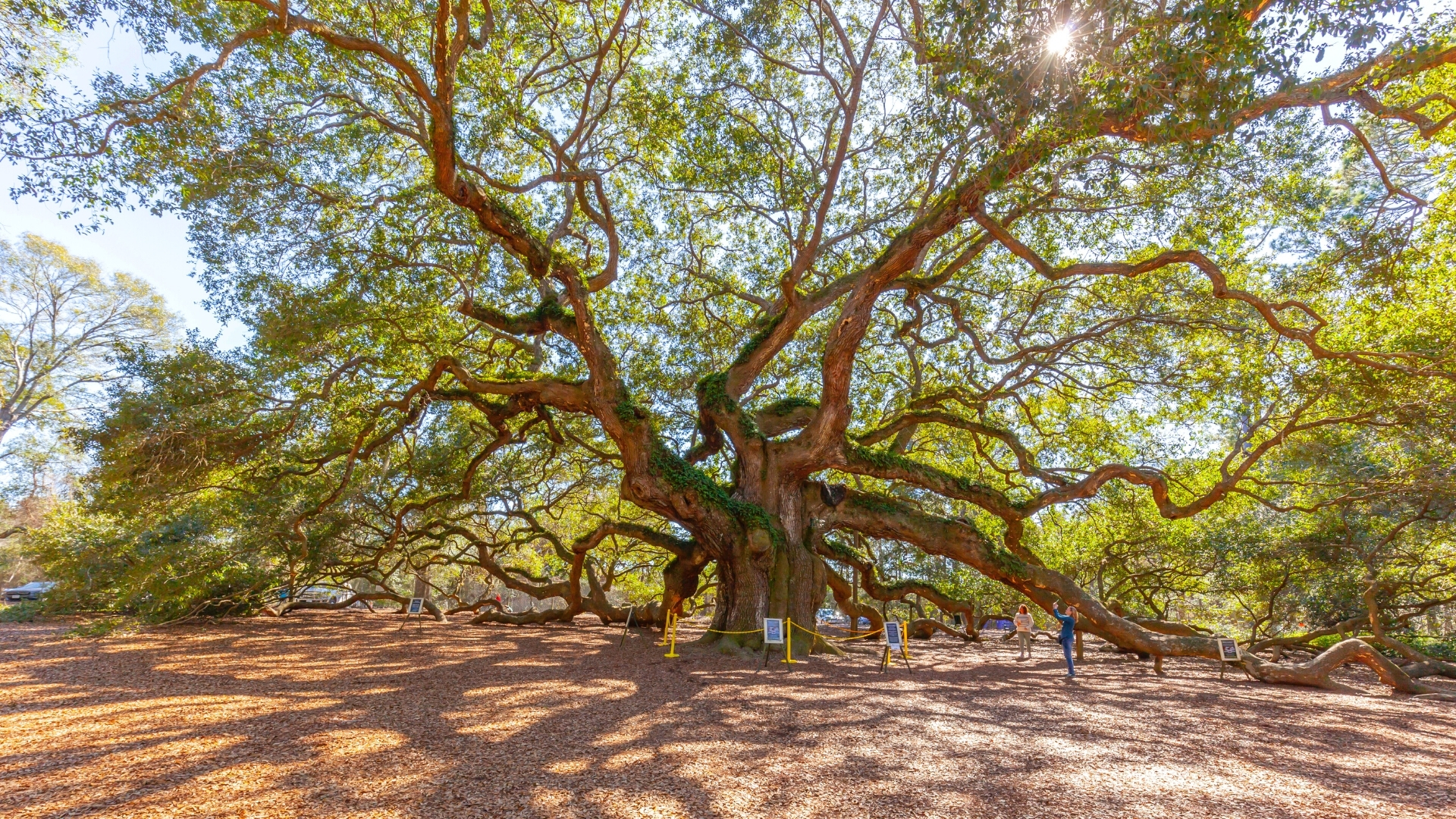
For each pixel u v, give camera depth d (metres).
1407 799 6.11
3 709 8.27
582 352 14.36
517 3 13.80
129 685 9.98
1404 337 14.81
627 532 20.17
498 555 31.72
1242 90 7.82
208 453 14.97
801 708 9.43
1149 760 7.23
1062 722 9.20
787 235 17.08
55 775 5.77
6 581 42.62
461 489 20.48
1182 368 17.11
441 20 9.73
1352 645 14.04
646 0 15.09
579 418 22.03
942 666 15.85
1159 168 10.49
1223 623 32.91
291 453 18.33
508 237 12.67
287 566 22.47
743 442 16.08
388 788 5.63
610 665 13.12
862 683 12.05
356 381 16.78
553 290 16.30
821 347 20.91
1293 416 15.88
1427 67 8.17
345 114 13.84
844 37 12.12
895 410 21.25
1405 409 14.39
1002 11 8.52
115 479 14.41
